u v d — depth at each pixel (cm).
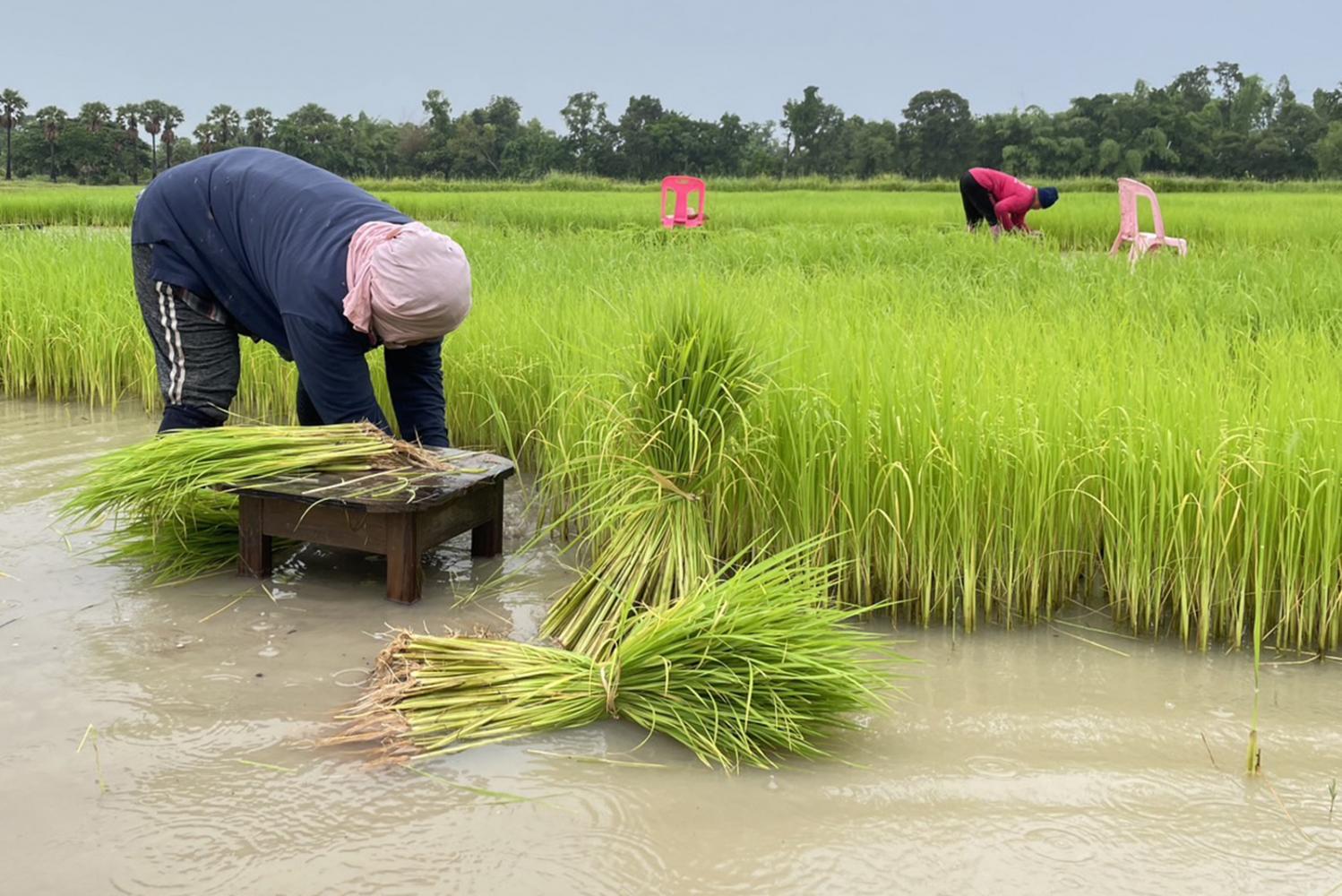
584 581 388
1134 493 392
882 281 788
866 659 355
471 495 439
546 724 313
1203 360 517
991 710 337
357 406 432
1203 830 269
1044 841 263
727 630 315
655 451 400
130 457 416
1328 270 842
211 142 10206
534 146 10319
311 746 299
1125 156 9275
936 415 409
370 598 413
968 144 9912
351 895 236
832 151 10931
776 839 262
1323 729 326
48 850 248
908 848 259
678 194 1694
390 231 403
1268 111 11162
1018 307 704
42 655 353
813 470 419
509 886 240
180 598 407
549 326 597
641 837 261
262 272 427
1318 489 376
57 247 1046
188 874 241
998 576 416
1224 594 395
